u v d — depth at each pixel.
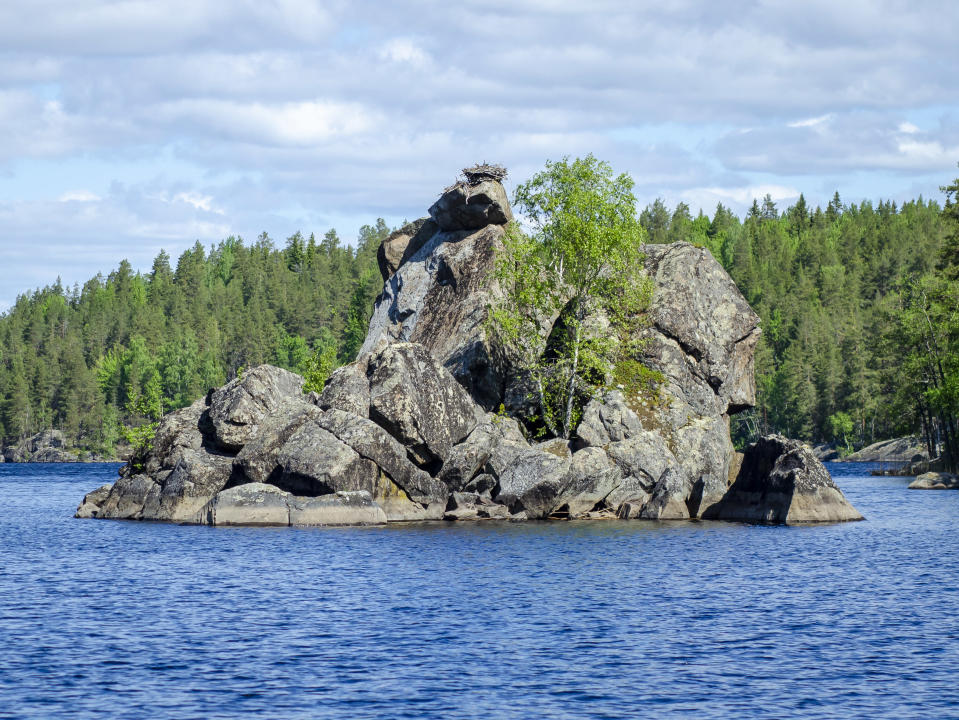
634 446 115.06
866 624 55.44
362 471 106.12
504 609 59.62
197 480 112.81
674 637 52.28
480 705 40.72
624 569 74.94
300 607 60.31
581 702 41.12
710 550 85.75
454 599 62.78
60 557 83.50
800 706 40.59
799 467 110.00
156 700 41.38
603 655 48.50
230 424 113.88
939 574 73.06
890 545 89.94
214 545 89.69
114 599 63.41
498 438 114.88
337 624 55.41
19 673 45.28
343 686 43.28
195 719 39.03
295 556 81.94
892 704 40.84
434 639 51.75
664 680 44.22
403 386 109.75
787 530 101.75
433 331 135.12
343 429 107.00
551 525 105.19
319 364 185.62
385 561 78.75
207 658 47.88
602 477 112.06
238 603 61.72
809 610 59.47
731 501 113.12
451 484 111.88
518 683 43.69
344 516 104.12
